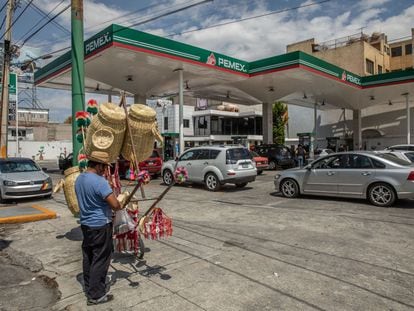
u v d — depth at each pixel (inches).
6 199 450.0
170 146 881.5
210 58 706.8
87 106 256.8
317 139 1512.1
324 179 405.4
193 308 150.6
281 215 331.0
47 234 282.8
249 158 525.0
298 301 155.2
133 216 211.6
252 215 334.3
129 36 567.8
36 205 396.2
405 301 153.9
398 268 191.9
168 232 191.9
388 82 924.6
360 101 1162.0
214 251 225.9
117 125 196.2
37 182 458.9
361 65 1530.5
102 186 155.8
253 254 218.5
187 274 188.4
